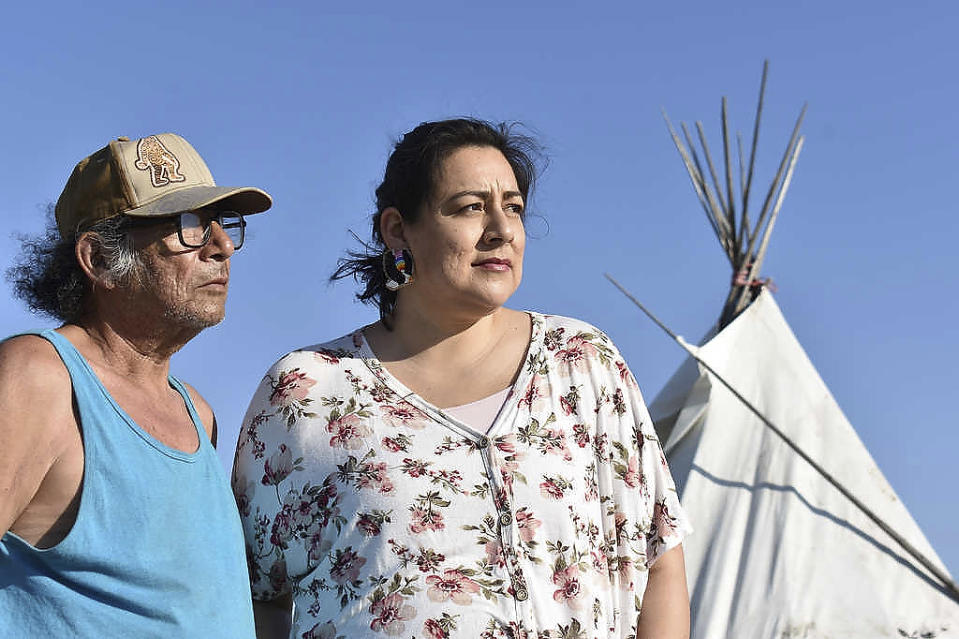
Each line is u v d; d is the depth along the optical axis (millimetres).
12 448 2428
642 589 3125
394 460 3062
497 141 3305
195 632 2576
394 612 2922
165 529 2574
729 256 9023
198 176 2848
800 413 7980
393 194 3287
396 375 3248
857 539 7309
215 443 2977
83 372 2584
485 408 3152
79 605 2467
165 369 2826
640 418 3248
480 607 2914
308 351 3305
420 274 3232
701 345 8820
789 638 6805
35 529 2477
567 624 2965
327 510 3057
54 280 2768
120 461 2543
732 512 7508
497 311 3367
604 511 3150
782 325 8508
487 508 3006
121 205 2711
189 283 2738
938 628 6898
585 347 3270
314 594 3053
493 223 3172
